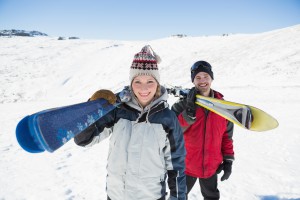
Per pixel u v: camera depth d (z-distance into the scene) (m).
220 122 2.10
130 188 1.30
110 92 1.24
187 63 27.25
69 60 43.09
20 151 5.30
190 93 1.94
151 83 1.31
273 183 3.27
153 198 1.34
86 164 4.30
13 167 4.23
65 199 3.05
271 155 4.34
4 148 5.60
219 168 2.25
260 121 1.68
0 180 3.65
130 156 1.29
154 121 1.31
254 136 5.61
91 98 1.23
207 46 33.50
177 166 1.39
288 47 22.31
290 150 4.54
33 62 43.06
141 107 1.33
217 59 25.39
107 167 1.37
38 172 3.97
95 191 3.25
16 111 12.72
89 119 1.02
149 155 1.29
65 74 36.16
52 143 0.74
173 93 2.07
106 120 1.32
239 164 3.97
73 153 4.98
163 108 1.33
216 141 2.11
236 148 4.82
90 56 43.25
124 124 1.31
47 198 3.10
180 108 2.02
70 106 0.97
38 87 31.88
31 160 4.61
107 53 43.06
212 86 16.75
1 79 35.03
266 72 18.06
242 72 19.41
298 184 3.21
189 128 2.07
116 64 35.22
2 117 10.84
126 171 1.30
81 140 1.23
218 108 1.85
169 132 1.34
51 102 16.28
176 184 1.38
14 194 3.21
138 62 1.30
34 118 0.72
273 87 14.18
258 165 3.89
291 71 16.97
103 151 5.07
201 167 2.10
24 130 0.70
